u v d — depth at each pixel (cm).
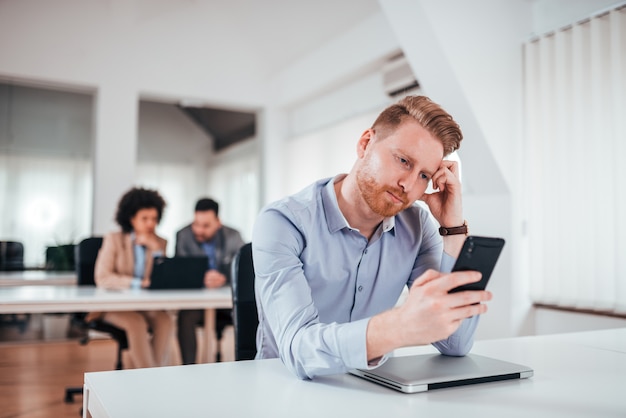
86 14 500
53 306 244
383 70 416
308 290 106
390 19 318
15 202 562
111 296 261
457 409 81
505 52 317
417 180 110
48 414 286
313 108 547
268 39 539
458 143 111
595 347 133
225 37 553
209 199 384
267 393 89
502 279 318
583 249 288
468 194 335
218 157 684
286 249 111
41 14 485
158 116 665
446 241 119
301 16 482
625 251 268
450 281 83
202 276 304
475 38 308
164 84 531
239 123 679
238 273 151
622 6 270
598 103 280
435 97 321
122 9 507
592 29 282
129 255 322
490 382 97
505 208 318
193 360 313
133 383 94
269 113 581
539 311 318
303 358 95
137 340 290
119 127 511
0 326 488
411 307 84
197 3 527
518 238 318
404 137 107
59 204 581
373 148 111
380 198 110
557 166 303
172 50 535
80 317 311
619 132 271
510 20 321
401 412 79
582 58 289
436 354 115
